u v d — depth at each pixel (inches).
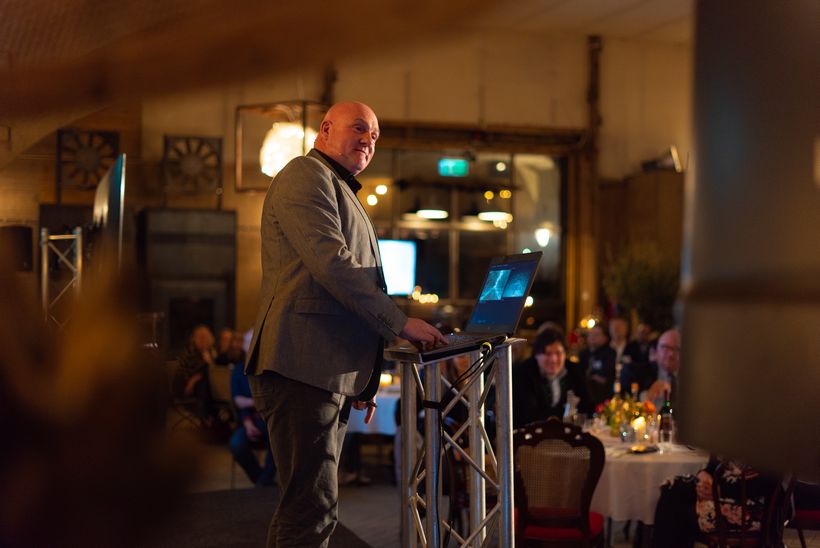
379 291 94.0
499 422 115.3
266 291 99.0
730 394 18.3
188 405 316.5
